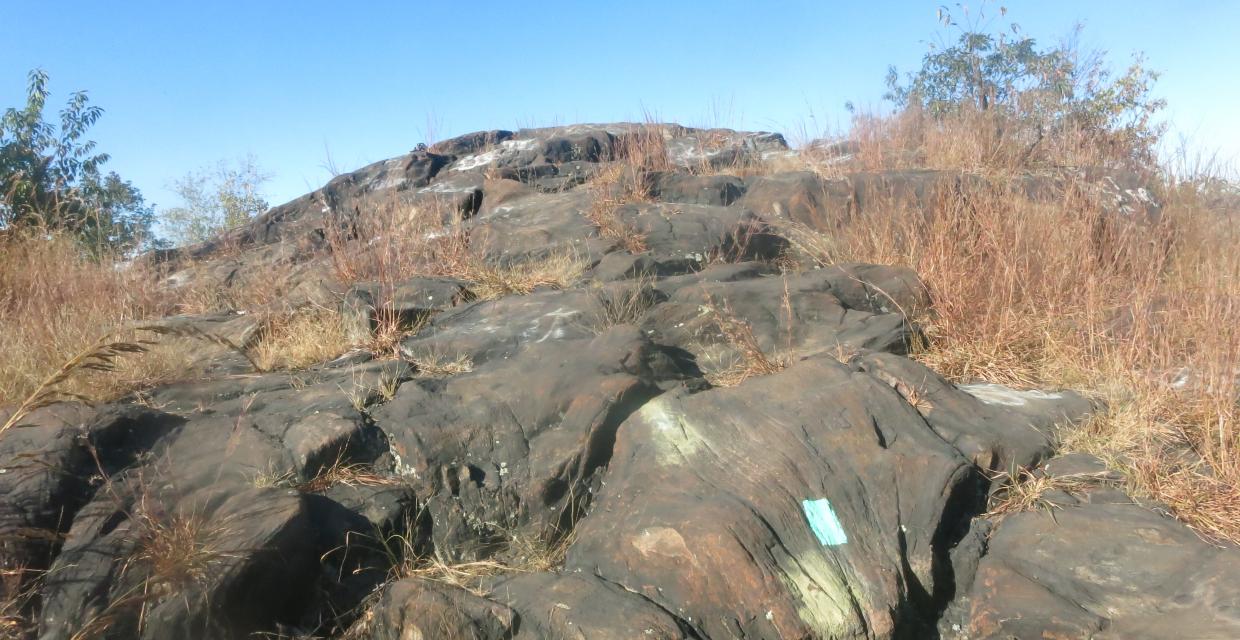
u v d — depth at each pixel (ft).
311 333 18.76
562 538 13.10
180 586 10.80
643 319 18.02
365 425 14.01
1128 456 13.74
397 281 20.97
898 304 19.11
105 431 13.48
